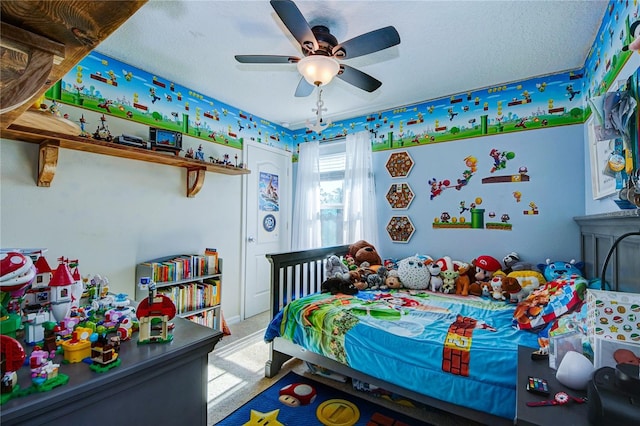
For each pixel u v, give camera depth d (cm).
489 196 276
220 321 288
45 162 189
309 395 193
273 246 380
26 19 55
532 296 191
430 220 305
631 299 94
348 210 343
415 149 315
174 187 274
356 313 194
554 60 228
